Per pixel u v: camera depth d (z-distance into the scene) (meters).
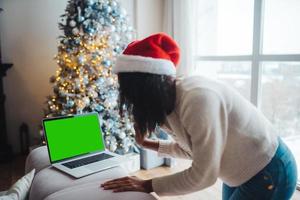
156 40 0.92
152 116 0.92
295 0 2.44
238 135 0.92
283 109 2.68
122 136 2.66
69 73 2.54
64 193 1.03
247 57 2.86
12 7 3.08
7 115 3.25
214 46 3.35
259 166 0.95
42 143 2.74
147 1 3.69
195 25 3.36
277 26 2.62
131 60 0.87
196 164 0.85
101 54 2.59
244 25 2.94
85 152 1.58
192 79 0.92
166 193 0.93
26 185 1.21
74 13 2.55
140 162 2.88
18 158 3.21
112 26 2.64
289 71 2.56
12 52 3.15
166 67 0.87
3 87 3.17
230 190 1.12
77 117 1.60
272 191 0.96
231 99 0.91
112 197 0.96
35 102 3.34
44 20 3.24
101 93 2.59
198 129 0.82
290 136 2.66
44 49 3.29
